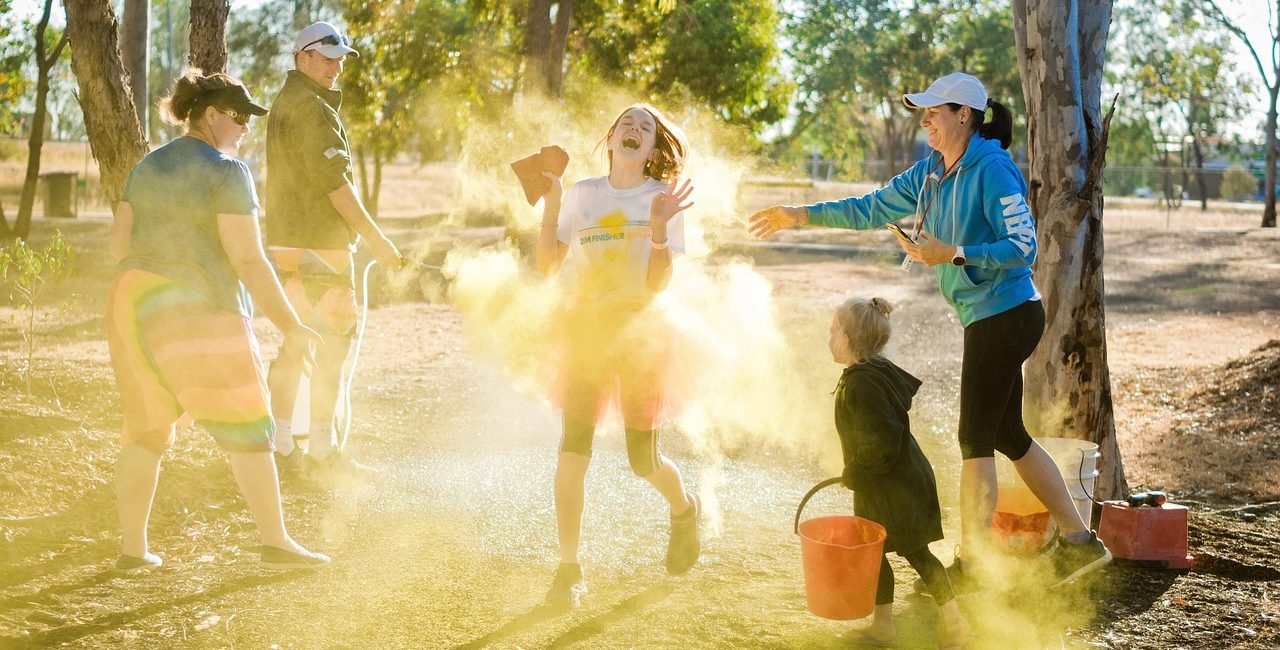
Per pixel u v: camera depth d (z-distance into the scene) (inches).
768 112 1180.5
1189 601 164.4
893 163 1596.9
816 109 2016.5
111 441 223.1
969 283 159.0
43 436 216.5
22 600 147.7
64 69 1228.5
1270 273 818.8
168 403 157.8
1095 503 198.2
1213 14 1557.6
